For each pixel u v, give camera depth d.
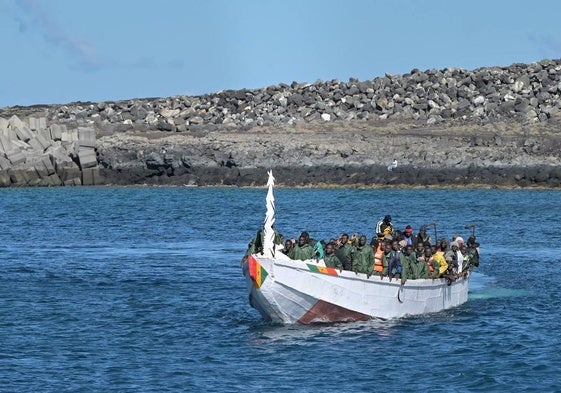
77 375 74.62
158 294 109.81
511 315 96.44
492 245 163.62
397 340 84.38
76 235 184.12
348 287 87.12
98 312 98.56
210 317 95.75
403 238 96.12
